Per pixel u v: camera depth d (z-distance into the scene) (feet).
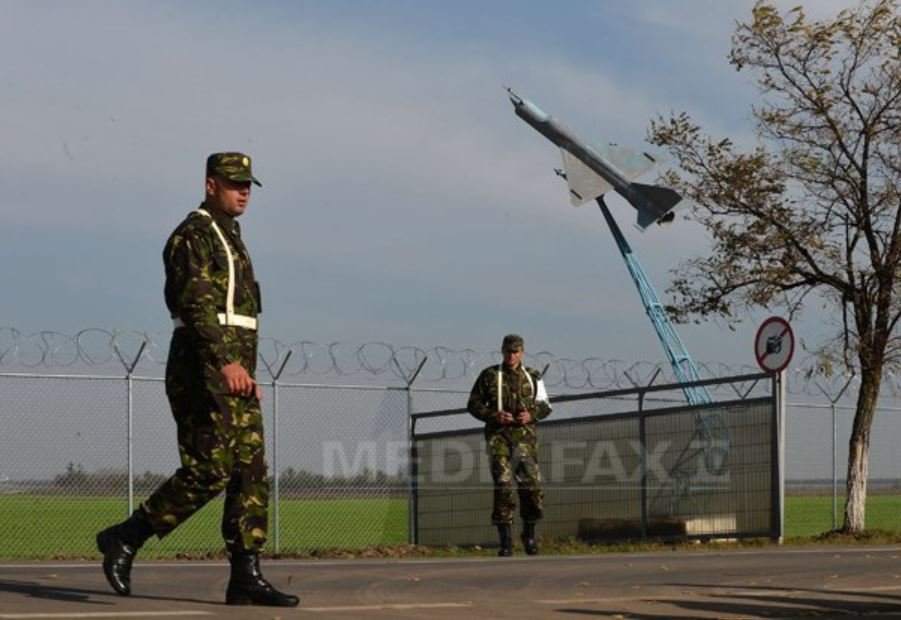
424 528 59.77
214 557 42.70
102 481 50.78
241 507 23.08
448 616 23.50
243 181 22.80
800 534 70.49
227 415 22.54
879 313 63.77
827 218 63.77
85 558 42.57
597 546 52.80
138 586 26.61
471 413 46.09
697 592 29.53
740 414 52.39
